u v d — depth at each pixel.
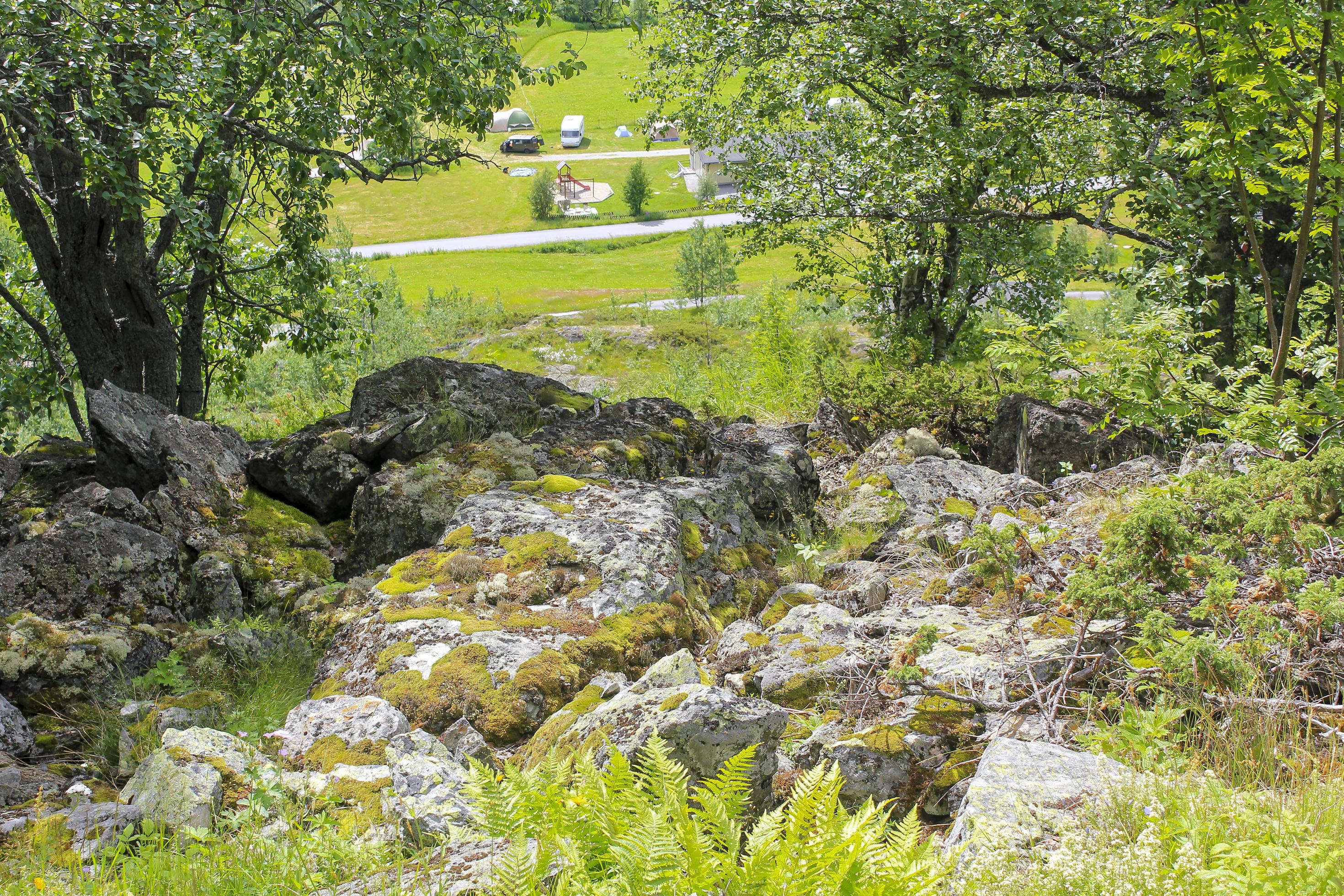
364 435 8.34
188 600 6.84
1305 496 4.91
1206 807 2.62
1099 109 13.38
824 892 2.00
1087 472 9.91
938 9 14.45
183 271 15.23
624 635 5.88
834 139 18.95
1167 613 4.52
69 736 5.35
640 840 2.06
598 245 99.81
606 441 9.05
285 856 3.19
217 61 11.34
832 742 4.18
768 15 16.98
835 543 8.95
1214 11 6.70
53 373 16.31
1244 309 12.73
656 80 19.98
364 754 4.36
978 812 2.96
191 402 15.77
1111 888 2.21
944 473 9.94
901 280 20.31
